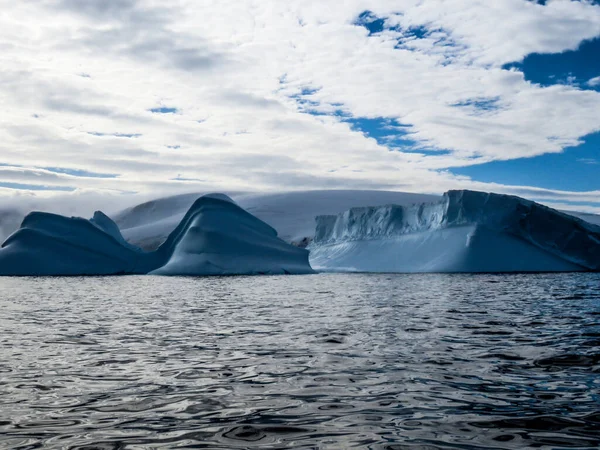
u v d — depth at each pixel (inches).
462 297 600.7
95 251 1386.6
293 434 145.3
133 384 202.2
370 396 182.4
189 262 1240.8
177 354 263.3
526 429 148.3
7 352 273.1
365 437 142.5
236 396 183.8
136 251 1427.2
